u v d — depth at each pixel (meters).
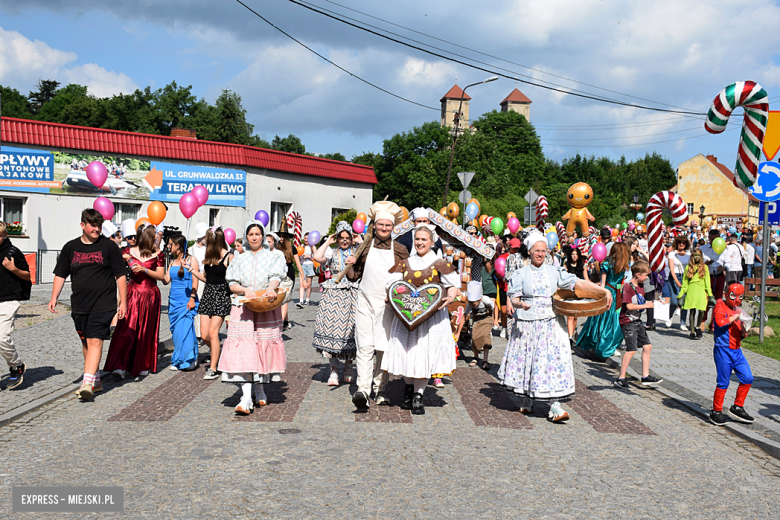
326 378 7.91
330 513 3.86
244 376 6.05
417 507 3.99
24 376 7.51
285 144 75.50
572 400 7.20
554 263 8.81
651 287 10.84
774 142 10.75
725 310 6.27
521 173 76.38
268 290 5.95
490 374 8.50
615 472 4.80
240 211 26.44
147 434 5.43
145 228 7.89
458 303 9.06
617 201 89.56
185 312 8.33
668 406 7.05
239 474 4.49
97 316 6.67
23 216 20.97
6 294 6.74
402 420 6.10
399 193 66.12
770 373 8.84
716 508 4.16
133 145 23.20
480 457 5.05
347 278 7.05
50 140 21.17
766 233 11.47
